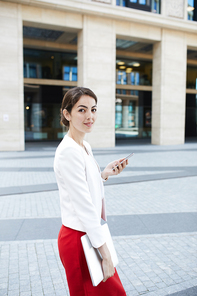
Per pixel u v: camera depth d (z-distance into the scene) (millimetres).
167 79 18016
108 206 5473
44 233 4105
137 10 15844
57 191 6660
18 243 3764
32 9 14164
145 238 3947
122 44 19266
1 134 14148
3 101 14031
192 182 7652
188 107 25688
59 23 14820
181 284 2775
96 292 1508
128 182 7578
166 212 5098
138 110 23094
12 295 2600
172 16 17219
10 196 6207
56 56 19938
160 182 7645
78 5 14477
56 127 20688
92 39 15609
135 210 5215
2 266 3150
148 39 17312
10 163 10539
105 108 16328
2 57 13828
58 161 1466
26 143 19156
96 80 15961
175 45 18031
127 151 14352
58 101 20469
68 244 1516
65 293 2633
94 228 1418
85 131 1546
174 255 3430
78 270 1499
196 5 18328
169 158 11906
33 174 8523
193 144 18828
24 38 17906
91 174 1539
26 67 19219
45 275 2957
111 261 1436
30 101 19750
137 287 2721
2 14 13617
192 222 4590
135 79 22562
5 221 4598
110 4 15328
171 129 18406
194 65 24734
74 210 1501
